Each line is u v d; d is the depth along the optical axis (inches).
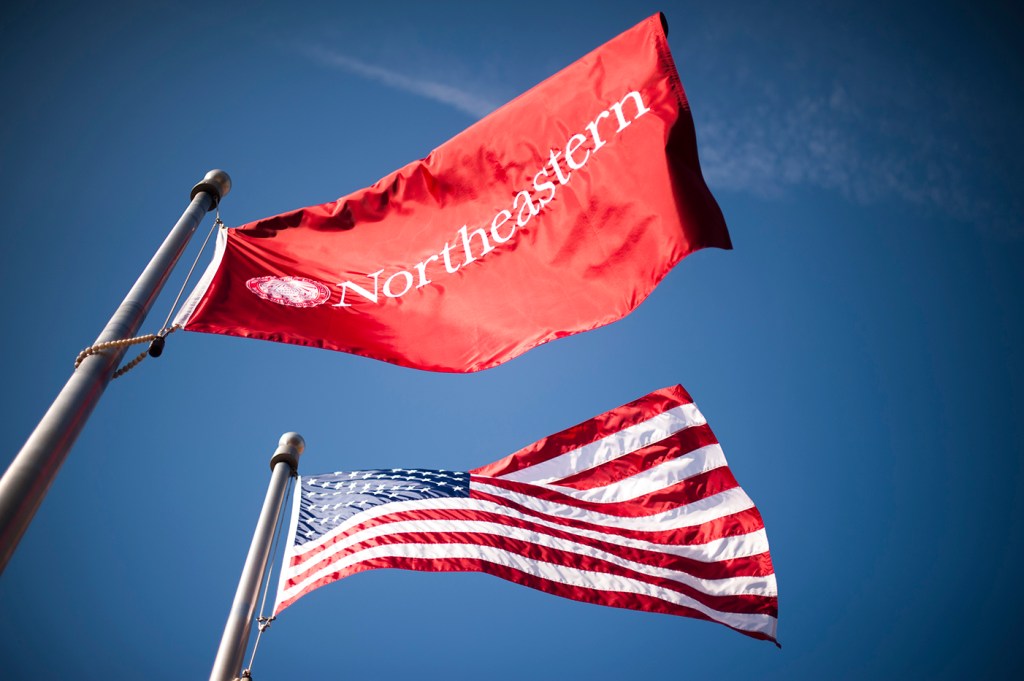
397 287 367.2
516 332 350.0
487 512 510.9
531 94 391.5
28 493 223.5
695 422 580.1
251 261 362.6
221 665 397.7
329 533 485.1
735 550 532.1
